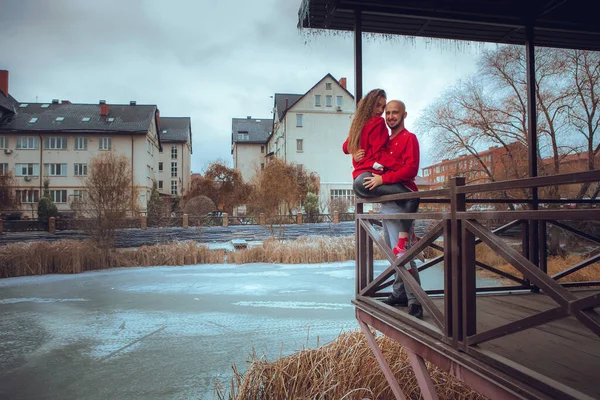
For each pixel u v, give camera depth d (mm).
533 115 3555
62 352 5789
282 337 6238
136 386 4652
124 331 6754
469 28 3848
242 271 12797
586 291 3188
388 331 2520
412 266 2518
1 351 5867
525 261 1326
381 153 2646
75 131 39375
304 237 17359
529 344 1956
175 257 14297
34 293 9852
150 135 42750
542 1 3619
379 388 3559
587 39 4094
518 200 3219
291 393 3562
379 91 2750
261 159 58438
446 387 3582
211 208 29516
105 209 13984
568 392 1170
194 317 7520
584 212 1075
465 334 1651
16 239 20562
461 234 1687
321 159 41469
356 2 3344
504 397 1461
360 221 2955
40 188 39406
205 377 4855
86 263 13367
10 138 39281
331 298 8914
